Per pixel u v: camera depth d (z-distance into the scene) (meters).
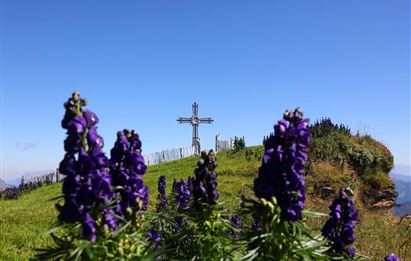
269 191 0.72
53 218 2.32
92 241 0.63
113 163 0.81
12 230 1.95
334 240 0.82
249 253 0.70
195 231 0.91
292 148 0.73
